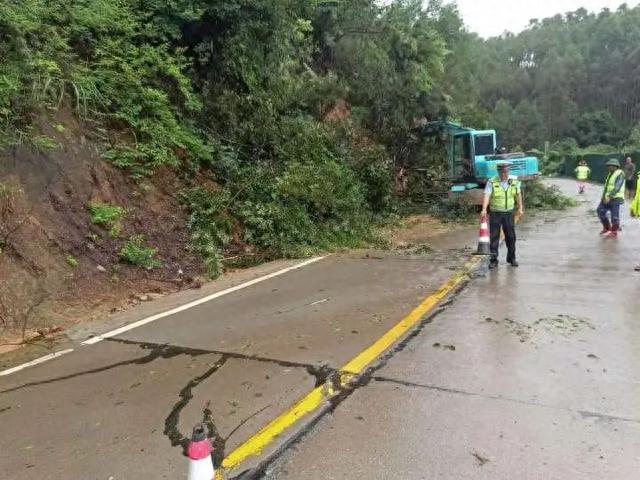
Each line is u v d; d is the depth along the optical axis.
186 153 10.20
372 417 3.57
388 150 17.72
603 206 11.29
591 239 10.78
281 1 11.09
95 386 4.30
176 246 8.59
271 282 7.84
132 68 9.66
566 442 3.20
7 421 3.76
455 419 3.51
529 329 5.21
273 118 12.38
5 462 3.24
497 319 5.57
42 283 6.42
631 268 7.91
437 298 6.52
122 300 6.97
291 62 13.41
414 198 17.27
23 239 6.54
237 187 10.36
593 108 91.44
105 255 7.51
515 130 85.06
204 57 11.00
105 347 5.24
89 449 3.35
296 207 10.74
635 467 2.94
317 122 14.25
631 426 3.36
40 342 5.49
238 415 3.69
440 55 18.55
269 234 9.96
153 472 3.07
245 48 11.18
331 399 3.86
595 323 5.35
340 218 11.64
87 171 8.03
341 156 14.05
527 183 17.44
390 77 17.03
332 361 4.58
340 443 3.28
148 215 8.68
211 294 7.27
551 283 7.10
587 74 94.75
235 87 11.89
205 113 11.22
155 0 10.15
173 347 5.14
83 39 9.26
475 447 3.18
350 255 9.89
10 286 6.08
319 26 16.22
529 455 3.08
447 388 3.96
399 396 3.86
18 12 7.88
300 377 4.28
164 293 7.43
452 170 17.70
